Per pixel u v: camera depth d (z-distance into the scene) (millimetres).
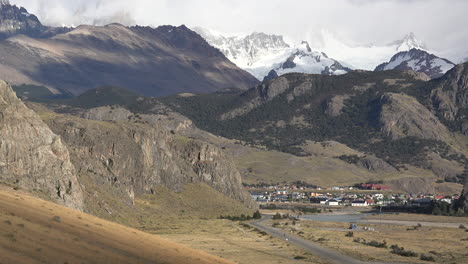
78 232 83688
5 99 170125
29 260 62562
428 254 182875
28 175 159875
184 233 194875
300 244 183500
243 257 140000
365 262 150000
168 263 84188
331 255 158625
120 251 81625
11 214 79375
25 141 164375
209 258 101625
